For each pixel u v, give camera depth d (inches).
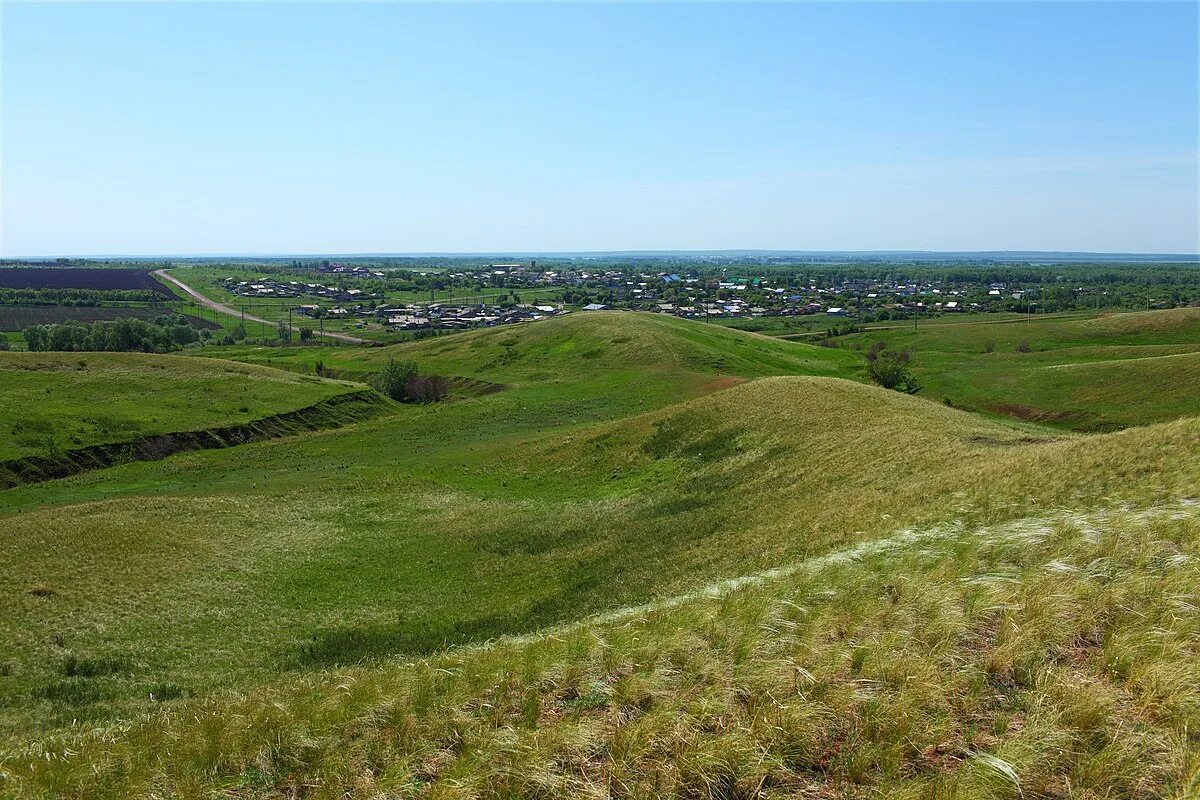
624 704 411.2
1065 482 852.0
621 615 763.4
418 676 510.9
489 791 343.0
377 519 1833.2
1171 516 584.7
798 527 1146.7
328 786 374.6
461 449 2669.8
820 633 460.8
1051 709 334.3
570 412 3309.5
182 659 1052.5
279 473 2433.6
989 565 557.9
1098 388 3356.3
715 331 5418.3
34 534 1571.1
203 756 425.7
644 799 320.5
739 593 602.5
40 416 2842.0
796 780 324.5
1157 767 291.3
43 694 928.9
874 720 345.4
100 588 1312.7
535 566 1414.9
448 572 1446.9
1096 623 415.8
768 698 382.0
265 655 1066.1
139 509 1815.9
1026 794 289.6
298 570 1466.5
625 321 5221.5
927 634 425.7
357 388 3900.1
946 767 316.8
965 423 1700.3
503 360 4923.7
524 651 534.0
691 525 1435.8
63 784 417.4
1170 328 5693.9
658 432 2247.8
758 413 2146.9
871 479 1326.3
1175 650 361.4
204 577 1401.3
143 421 2977.4
